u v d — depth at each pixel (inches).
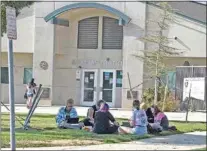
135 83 1195.9
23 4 801.6
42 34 1249.4
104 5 1209.4
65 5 1238.9
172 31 1200.2
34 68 1251.2
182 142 547.5
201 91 1045.2
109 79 1261.1
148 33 1193.4
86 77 1275.8
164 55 1131.3
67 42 1278.3
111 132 605.3
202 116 976.9
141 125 606.2
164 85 1145.4
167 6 1163.3
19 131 610.9
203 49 1189.1
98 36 1267.2
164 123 671.1
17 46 1269.7
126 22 1202.6
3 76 1266.0
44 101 1241.4
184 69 1143.0
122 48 1243.2
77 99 1277.1
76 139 545.3
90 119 652.7
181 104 1096.8
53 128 655.8
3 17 722.2
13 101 395.2
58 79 1269.7
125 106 1202.0
